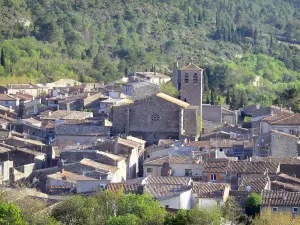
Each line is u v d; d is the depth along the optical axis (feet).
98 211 483.51
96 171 606.55
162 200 526.98
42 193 555.28
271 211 510.17
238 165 618.03
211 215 472.03
